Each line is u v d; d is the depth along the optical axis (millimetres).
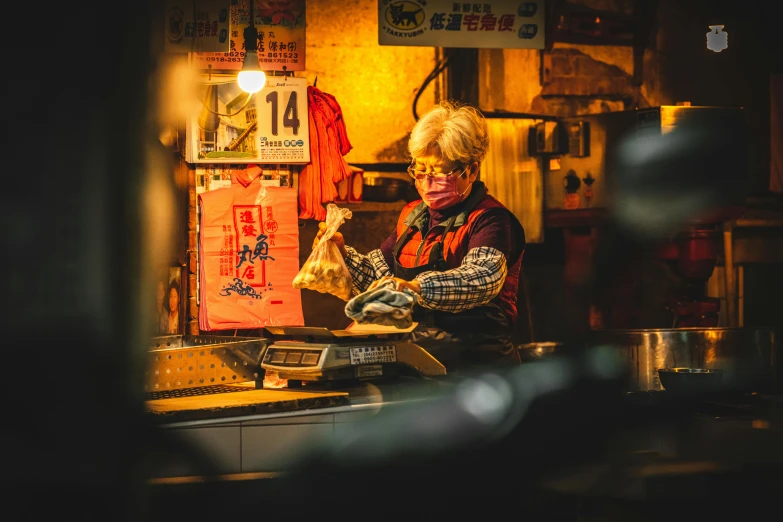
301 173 5020
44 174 1483
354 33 5836
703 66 6434
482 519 2303
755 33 6414
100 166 1500
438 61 5965
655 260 5836
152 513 1795
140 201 1531
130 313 1517
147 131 1554
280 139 4891
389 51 5883
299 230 5598
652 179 5461
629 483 2211
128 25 1524
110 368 1514
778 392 3490
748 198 6434
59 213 1486
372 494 2266
